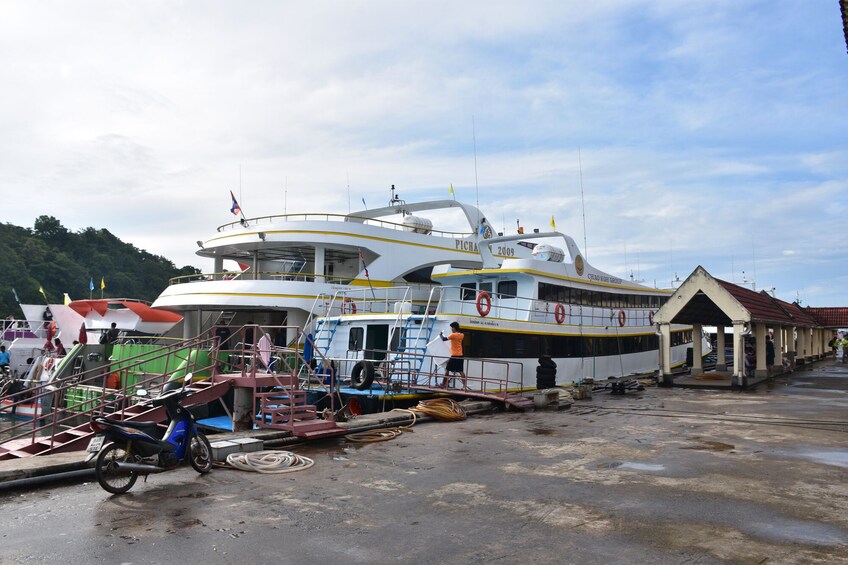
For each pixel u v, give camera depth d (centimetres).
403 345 1755
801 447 1048
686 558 530
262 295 2205
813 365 3547
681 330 3375
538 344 2075
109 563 523
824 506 688
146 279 9719
